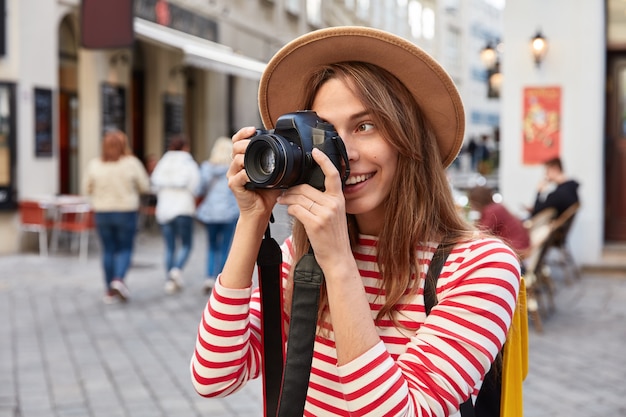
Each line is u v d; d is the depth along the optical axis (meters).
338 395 1.63
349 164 1.54
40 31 12.02
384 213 1.65
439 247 1.61
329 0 23.02
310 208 1.42
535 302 7.08
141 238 14.02
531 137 10.77
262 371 1.68
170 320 7.44
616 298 8.78
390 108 1.59
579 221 10.79
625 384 5.47
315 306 1.47
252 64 14.54
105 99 14.35
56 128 12.44
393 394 1.37
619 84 11.09
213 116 19.42
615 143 11.17
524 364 1.72
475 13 46.75
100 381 5.44
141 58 16.81
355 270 1.43
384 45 1.61
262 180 1.43
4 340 6.57
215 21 17.66
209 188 8.83
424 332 1.50
